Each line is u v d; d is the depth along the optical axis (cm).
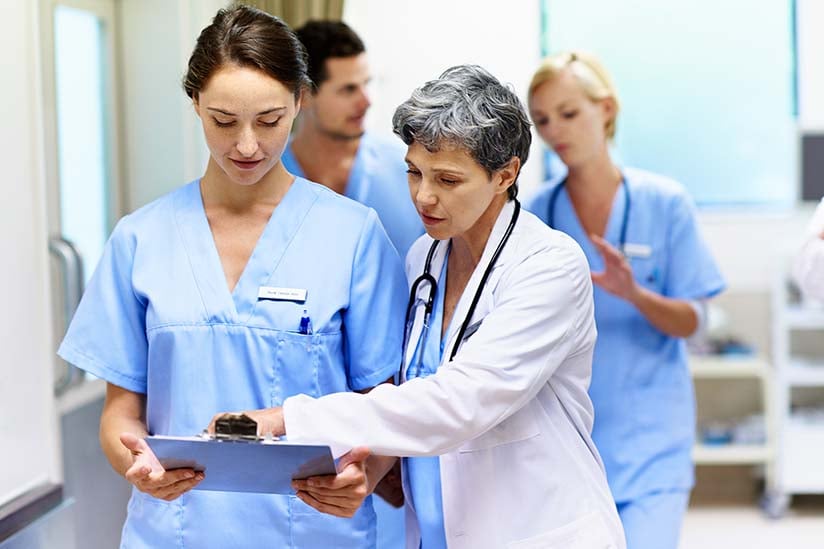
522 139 169
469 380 164
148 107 324
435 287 185
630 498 287
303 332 178
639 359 293
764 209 523
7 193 228
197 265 181
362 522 185
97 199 321
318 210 186
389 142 300
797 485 478
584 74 294
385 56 498
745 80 529
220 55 163
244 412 163
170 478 158
